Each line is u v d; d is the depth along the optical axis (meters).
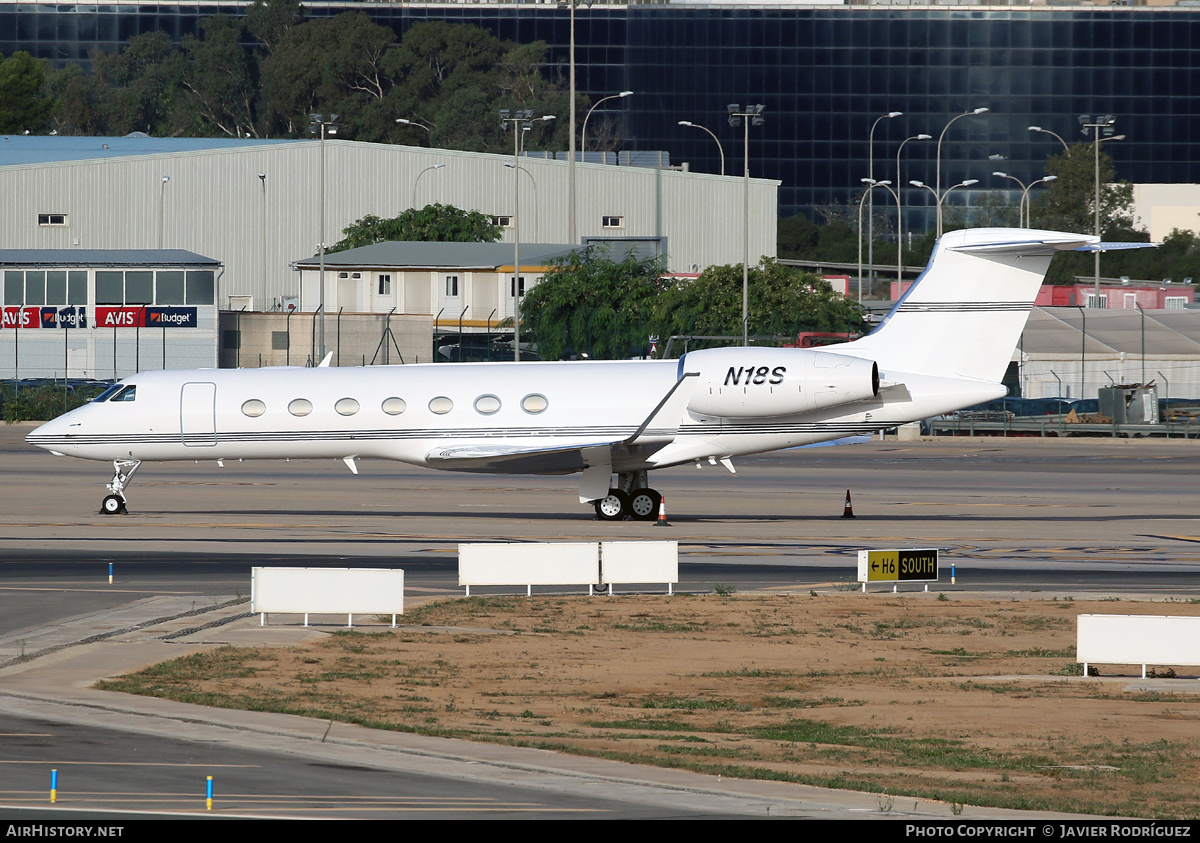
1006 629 80.44
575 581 90.50
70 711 56.19
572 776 47.72
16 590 90.00
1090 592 93.00
